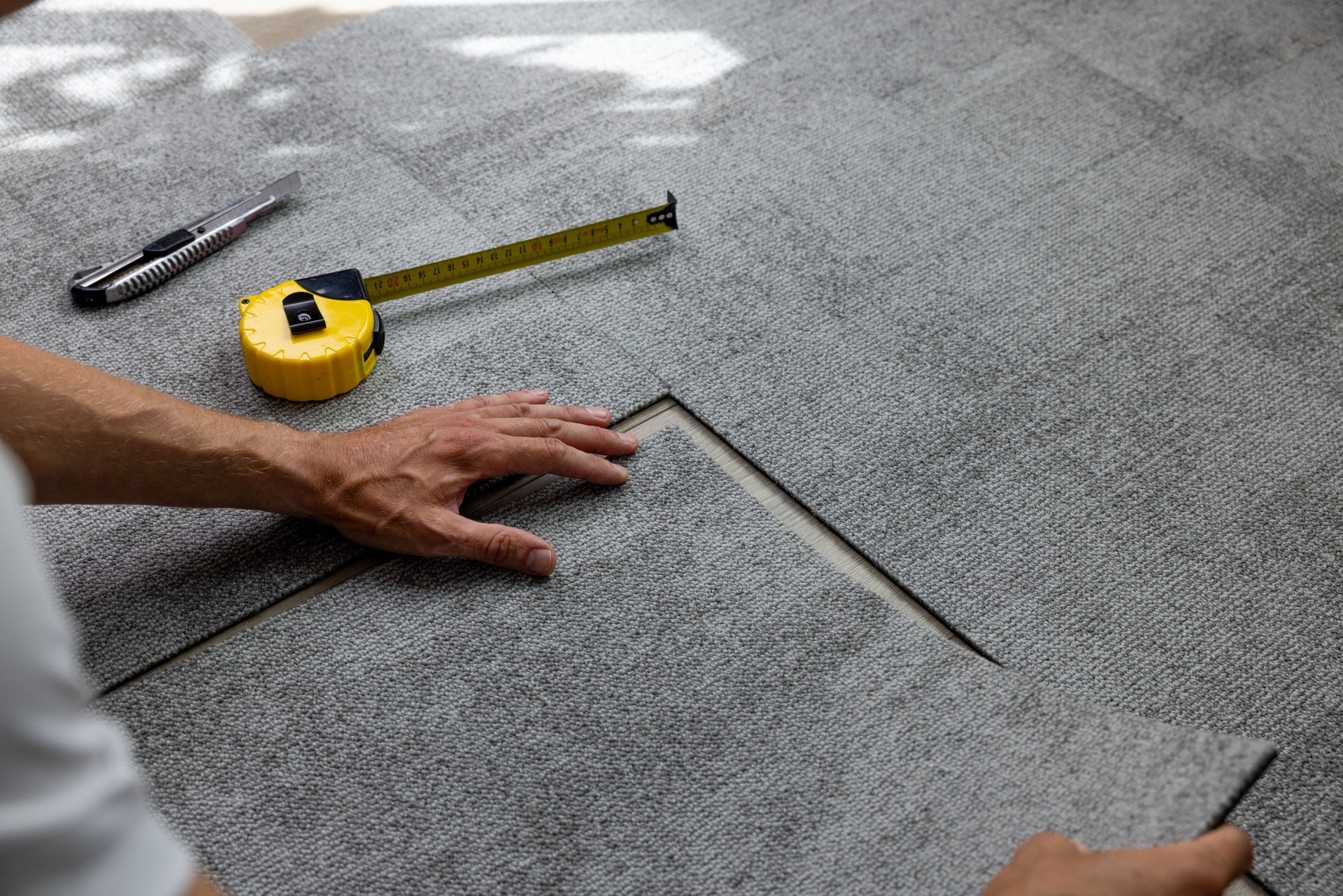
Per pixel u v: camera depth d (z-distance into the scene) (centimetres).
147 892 46
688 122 199
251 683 127
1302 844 117
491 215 182
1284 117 202
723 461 152
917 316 168
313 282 159
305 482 133
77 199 182
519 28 217
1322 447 153
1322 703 128
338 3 224
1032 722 122
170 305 167
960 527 144
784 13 221
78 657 129
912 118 200
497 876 113
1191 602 136
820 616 133
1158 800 112
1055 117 201
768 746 122
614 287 172
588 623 132
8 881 42
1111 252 178
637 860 114
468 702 125
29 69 204
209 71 206
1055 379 161
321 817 117
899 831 115
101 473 122
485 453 139
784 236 180
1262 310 170
